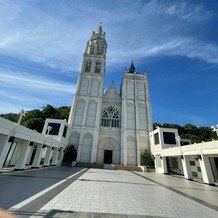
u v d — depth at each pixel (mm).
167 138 40031
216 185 20203
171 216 7594
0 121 15875
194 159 30484
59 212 6910
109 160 46875
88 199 9461
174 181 22125
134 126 49531
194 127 74062
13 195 8898
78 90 52000
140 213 7695
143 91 54781
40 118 57156
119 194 11523
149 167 39969
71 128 47438
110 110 52656
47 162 30281
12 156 28422
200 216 7867
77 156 44188
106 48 62562
